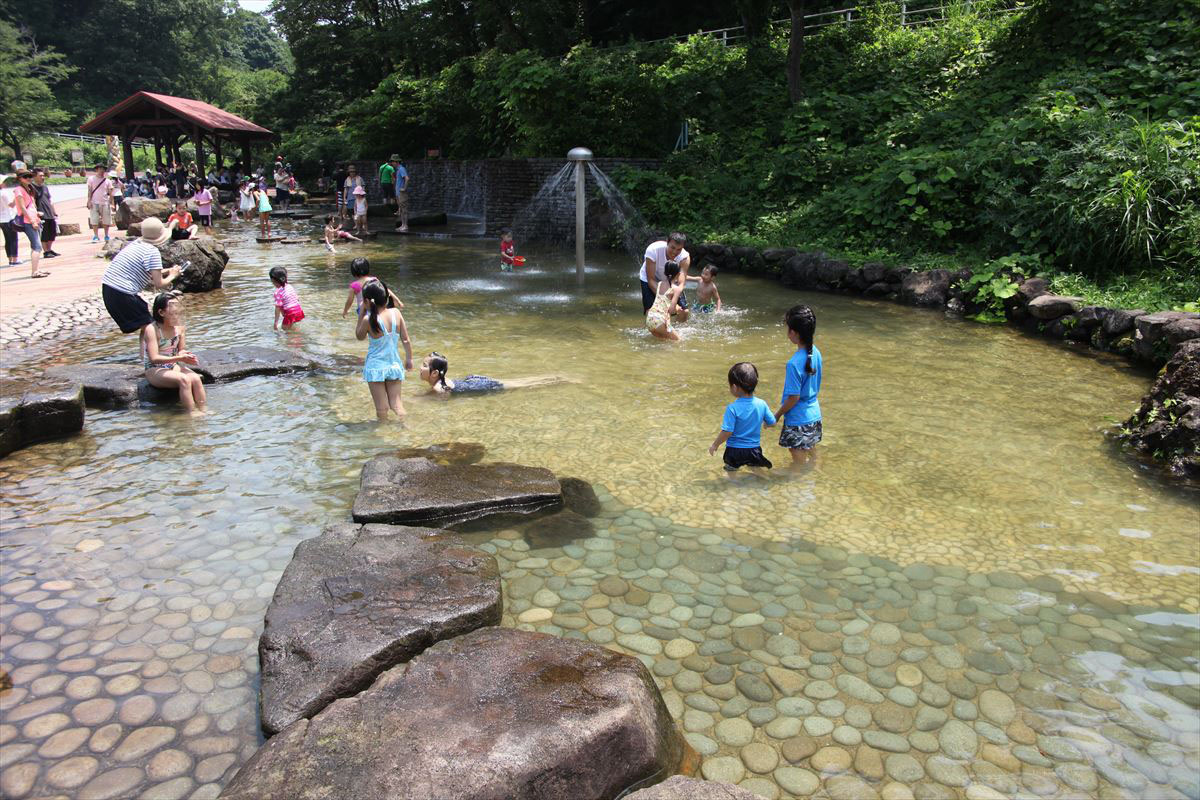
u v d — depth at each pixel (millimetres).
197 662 3061
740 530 4137
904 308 10320
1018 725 2688
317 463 5078
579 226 12711
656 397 6391
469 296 11258
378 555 3666
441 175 27172
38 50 65938
